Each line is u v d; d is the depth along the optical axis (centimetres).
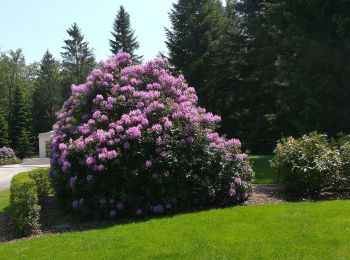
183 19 3266
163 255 496
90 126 807
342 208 658
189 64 3161
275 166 898
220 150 795
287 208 683
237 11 2711
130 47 5066
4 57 7325
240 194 798
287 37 1523
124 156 750
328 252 474
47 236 666
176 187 760
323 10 1383
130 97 841
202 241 534
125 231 620
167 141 763
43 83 6531
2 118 5081
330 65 1433
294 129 1986
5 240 696
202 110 862
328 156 839
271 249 493
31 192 726
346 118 1446
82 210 763
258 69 2480
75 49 6100
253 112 2622
